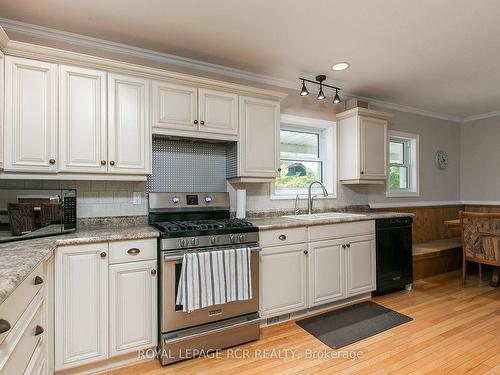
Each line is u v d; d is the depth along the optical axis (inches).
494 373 71.2
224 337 83.5
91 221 91.2
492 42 96.0
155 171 101.3
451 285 137.7
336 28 87.3
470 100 159.5
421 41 95.1
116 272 73.1
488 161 186.1
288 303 98.7
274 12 79.3
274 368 74.5
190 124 94.2
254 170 106.5
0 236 63.2
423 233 172.7
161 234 76.9
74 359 68.5
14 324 40.2
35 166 73.2
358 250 116.2
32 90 72.9
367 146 135.9
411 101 160.7
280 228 96.8
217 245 82.9
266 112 109.1
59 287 66.7
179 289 76.2
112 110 82.5
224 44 96.9
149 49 100.1
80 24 84.7
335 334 91.4
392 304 114.9
